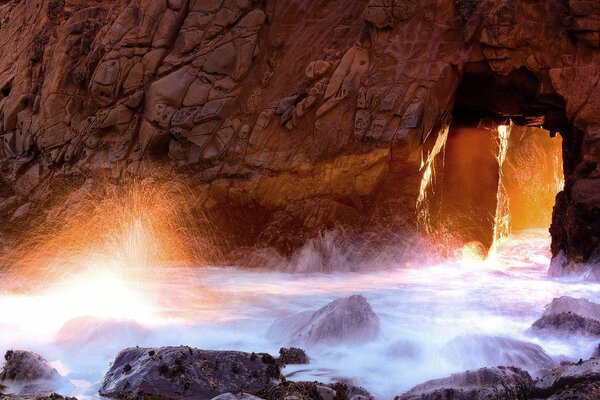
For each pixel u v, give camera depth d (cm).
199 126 1788
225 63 1839
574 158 1608
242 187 1706
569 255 1472
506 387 633
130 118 1878
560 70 1557
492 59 1620
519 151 2653
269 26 1880
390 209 1630
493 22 1603
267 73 1822
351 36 1797
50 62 2103
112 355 813
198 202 1742
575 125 1536
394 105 1625
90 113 1958
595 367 658
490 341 783
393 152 1608
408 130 1590
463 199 1898
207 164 1758
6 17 2491
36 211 1948
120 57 1916
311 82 1734
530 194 2645
